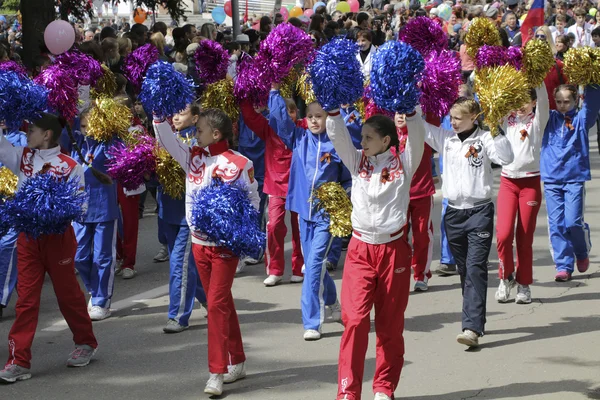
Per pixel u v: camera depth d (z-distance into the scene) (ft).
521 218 25.11
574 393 18.49
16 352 19.97
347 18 60.03
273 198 27.91
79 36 43.73
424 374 19.86
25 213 19.19
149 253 33.09
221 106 25.04
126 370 20.68
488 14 61.57
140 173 22.86
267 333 23.21
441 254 29.01
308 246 23.12
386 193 17.26
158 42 41.50
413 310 25.11
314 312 22.62
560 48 44.91
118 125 24.61
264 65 23.09
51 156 20.34
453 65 20.75
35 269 20.11
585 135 26.96
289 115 23.34
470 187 21.72
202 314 25.25
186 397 18.90
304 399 18.58
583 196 27.32
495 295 25.90
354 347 17.17
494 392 18.67
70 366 20.92
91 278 25.11
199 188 19.40
